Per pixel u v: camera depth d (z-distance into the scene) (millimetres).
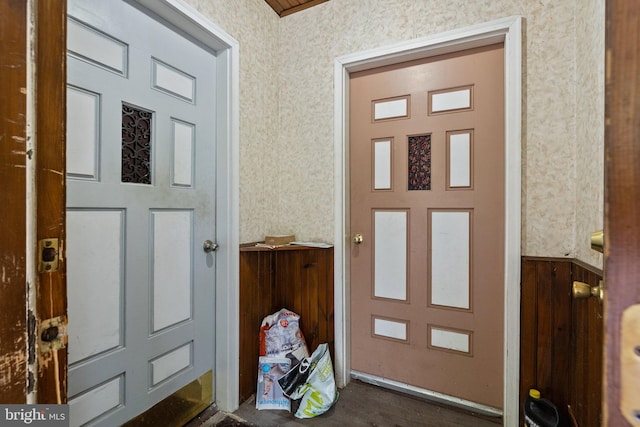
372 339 1835
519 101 1393
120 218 1199
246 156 1678
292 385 1582
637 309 283
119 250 1197
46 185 469
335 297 1814
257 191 1772
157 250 1335
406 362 1751
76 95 1052
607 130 293
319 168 1863
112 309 1177
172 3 1262
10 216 421
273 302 1887
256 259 1743
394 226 1775
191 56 1464
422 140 1703
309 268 1855
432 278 1689
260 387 1646
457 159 1620
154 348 1327
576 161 1306
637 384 285
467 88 1590
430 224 1689
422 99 1690
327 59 1835
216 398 1614
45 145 467
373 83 1807
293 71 1934
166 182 1363
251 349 1703
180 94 1416
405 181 1742
